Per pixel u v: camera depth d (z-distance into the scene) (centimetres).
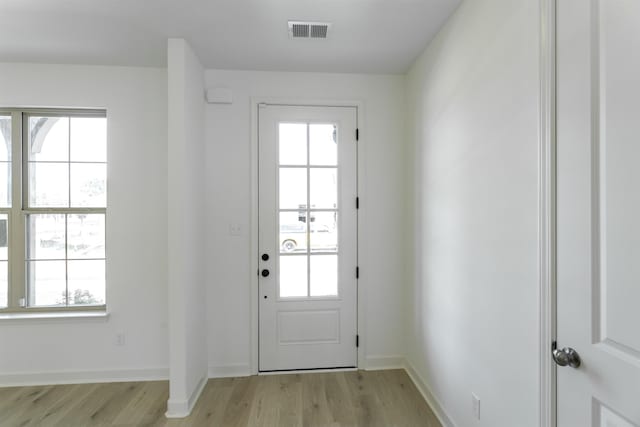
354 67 255
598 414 96
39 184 254
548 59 111
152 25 196
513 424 133
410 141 255
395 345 267
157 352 255
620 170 89
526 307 125
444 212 196
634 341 85
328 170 264
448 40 191
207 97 252
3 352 244
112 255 253
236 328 257
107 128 252
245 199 258
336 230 265
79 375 249
